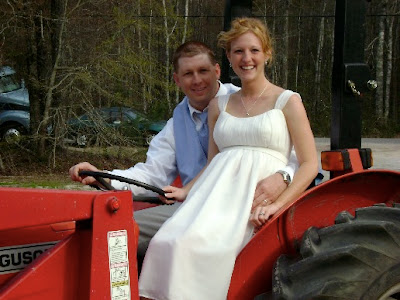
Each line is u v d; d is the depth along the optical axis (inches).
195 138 133.0
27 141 572.1
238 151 115.0
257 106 118.6
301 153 113.3
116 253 88.8
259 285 105.2
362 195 114.7
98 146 572.4
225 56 148.4
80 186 460.4
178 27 886.4
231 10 140.3
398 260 97.7
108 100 581.0
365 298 95.7
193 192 112.8
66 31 561.6
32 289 84.6
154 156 134.8
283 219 107.5
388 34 1296.8
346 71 111.7
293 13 1441.9
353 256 96.3
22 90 688.4
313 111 1306.6
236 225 105.1
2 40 558.9
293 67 1491.1
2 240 88.7
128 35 585.6
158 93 637.9
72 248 88.4
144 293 103.0
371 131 1200.2
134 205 130.2
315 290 94.1
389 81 1289.4
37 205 82.9
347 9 111.6
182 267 100.5
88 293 87.1
